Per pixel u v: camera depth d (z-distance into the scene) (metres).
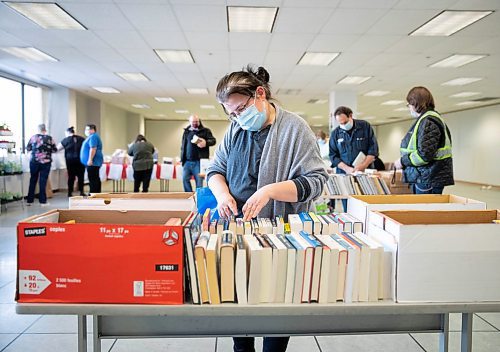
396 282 1.01
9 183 6.29
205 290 0.98
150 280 0.97
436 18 4.18
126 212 1.20
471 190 10.83
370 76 7.37
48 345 1.96
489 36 4.77
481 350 1.90
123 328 1.11
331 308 0.98
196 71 7.07
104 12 4.02
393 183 3.61
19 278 0.97
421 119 2.57
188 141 5.60
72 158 7.64
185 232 0.96
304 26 4.42
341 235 1.15
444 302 1.02
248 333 1.11
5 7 3.95
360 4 3.74
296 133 1.31
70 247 0.96
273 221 1.29
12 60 6.37
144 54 5.85
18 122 8.19
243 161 1.37
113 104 13.07
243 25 4.45
